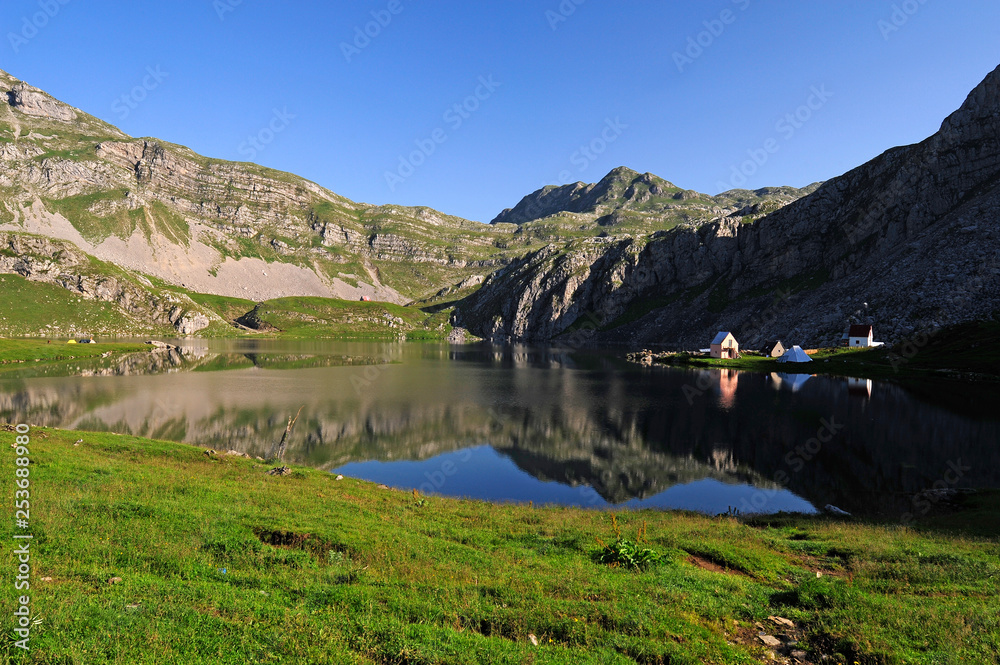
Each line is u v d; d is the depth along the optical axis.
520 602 13.25
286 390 85.56
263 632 10.41
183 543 15.95
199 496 22.33
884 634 11.62
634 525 25.20
